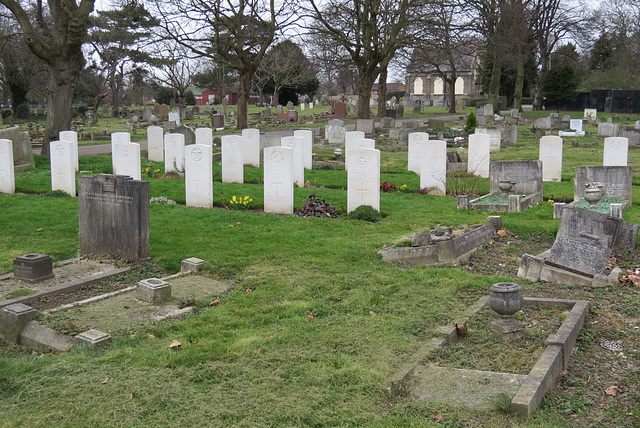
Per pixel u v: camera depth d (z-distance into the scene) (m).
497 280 9.42
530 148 34.62
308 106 82.62
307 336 6.97
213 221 14.19
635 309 8.04
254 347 6.66
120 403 5.41
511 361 6.25
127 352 6.58
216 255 10.89
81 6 25.86
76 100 83.00
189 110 65.31
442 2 39.91
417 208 16.23
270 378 5.86
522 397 5.23
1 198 16.84
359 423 5.03
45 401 5.48
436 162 18.95
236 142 20.41
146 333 7.26
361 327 7.31
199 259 10.34
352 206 15.30
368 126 39.53
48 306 8.45
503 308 6.88
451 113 73.25
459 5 42.59
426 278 9.54
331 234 12.90
